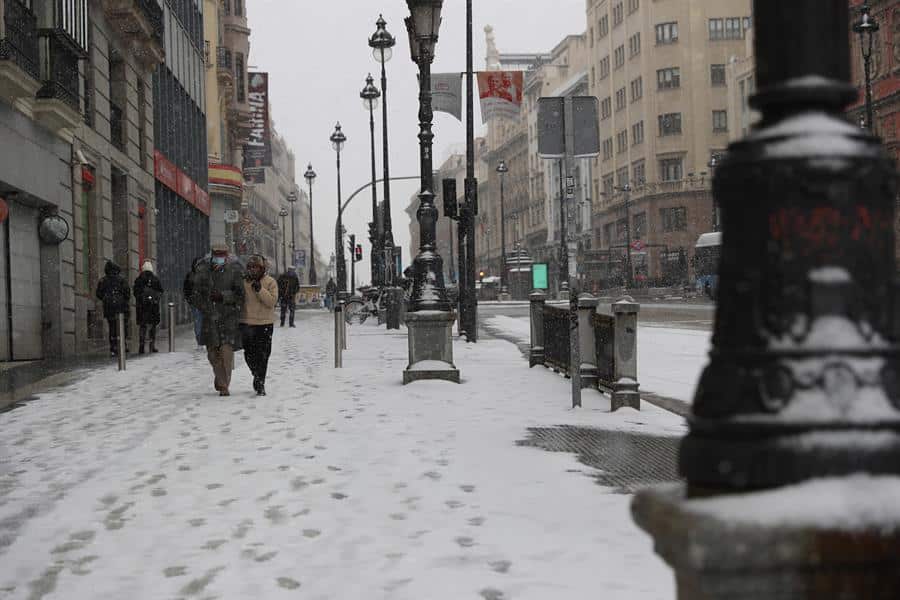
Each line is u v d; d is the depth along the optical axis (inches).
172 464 311.9
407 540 208.7
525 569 184.5
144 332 877.8
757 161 82.9
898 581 72.5
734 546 70.2
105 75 1061.1
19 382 608.1
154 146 1363.2
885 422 77.0
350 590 174.9
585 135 433.4
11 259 799.1
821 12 84.4
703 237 2694.4
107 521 234.8
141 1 1127.6
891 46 2086.6
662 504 79.2
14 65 705.6
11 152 755.4
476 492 256.7
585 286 3526.1
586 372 506.3
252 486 272.4
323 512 237.6
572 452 319.6
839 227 81.1
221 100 2458.2
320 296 3233.3
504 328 1181.1
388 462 304.5
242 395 514.6
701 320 1283.2
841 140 81.8
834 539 70.4
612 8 4153.5
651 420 396.5
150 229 1290.6
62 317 874.1
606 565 186.1
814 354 79.5
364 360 738.8
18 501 260.4
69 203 912.3
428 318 550.6
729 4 3742.6
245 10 2667.3
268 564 193.6
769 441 78.7
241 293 510.0
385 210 1540.4
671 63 3762.3
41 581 186.2
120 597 175.0
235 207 2297.0
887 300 82.0
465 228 908.6
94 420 423.8
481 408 438.6
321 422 401.7
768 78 86.2
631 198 3946.9
